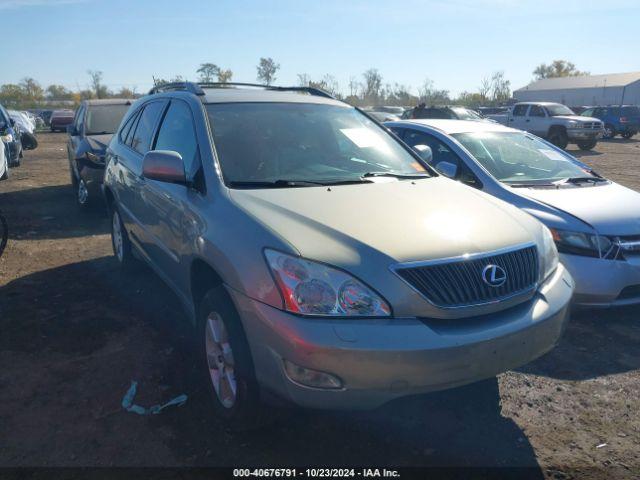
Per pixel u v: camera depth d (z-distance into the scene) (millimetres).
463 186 3924
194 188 3613
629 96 68438
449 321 2738
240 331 2900
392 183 3715
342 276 2670
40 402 3412
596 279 4496
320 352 2547
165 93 4910
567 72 104188
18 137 13602
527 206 5043
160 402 3420
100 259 6328
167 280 4199
